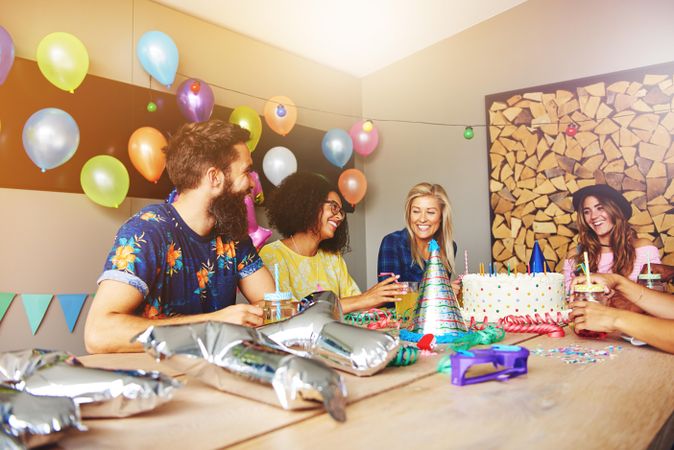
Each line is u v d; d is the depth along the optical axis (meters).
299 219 2.12
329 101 3.93
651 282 1.39
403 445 0.52
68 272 2.51
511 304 1.38
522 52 3.49
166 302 1.38
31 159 2.25
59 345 2.47
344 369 0.78
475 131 3.66
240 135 1.52
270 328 0.90
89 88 2.58
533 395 0.68
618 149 3.14
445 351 0.98
